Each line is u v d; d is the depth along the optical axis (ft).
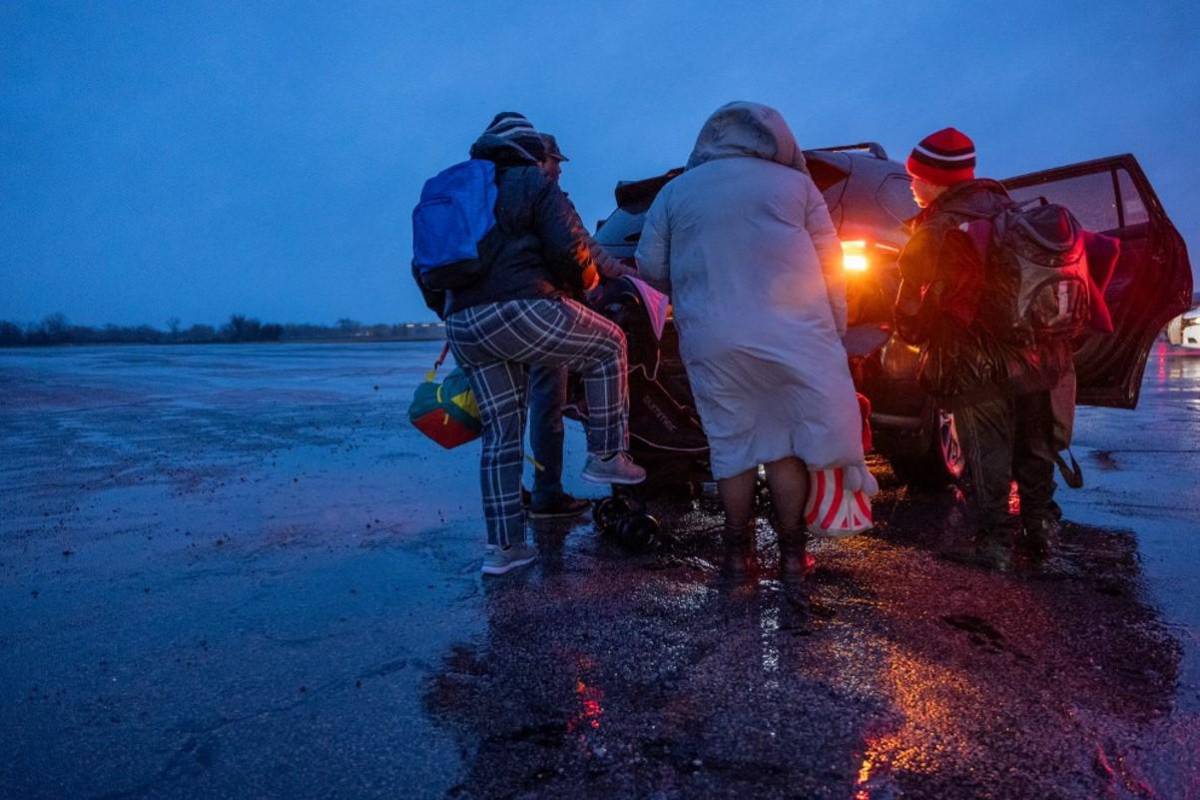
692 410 13.98
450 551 13.35
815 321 10.32
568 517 15.51
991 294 10.96
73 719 7.93
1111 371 14.60
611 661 8.82
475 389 12.21
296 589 11.59
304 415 32.04
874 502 15.61
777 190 10.29
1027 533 12.02
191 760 7.14
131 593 11.55
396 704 8.03
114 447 24.44
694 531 14.23
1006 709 7.52
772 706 7.70
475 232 11.21
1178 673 8.17
